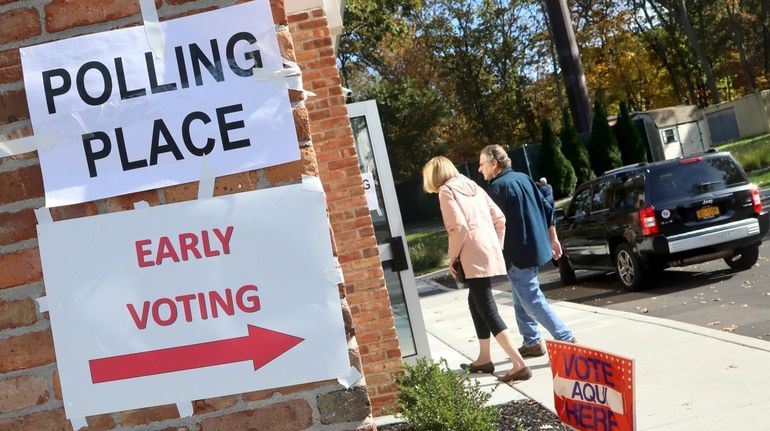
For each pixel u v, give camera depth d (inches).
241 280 110.2
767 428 206.8
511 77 2491.4
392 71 2395.4
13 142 110.4
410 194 1872.5
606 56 2455.7
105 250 110.4
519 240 308.7
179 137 110.3
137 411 110.4
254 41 110.7
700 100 2733.8
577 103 1352.1
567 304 468.8
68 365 110.0
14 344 110.3
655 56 2559.1
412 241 1387.8
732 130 1991.9
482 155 320.8
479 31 2437.3
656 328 350.0
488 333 307.4
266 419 110.5
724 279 487.5
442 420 218.8
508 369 309.4
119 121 110.2
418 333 300.8
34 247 110.7
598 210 536.4
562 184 1473.9
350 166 265.3
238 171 110.1
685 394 247.8
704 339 315.6
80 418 110.1
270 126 110.3
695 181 492.1
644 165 506.9
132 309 110.1
